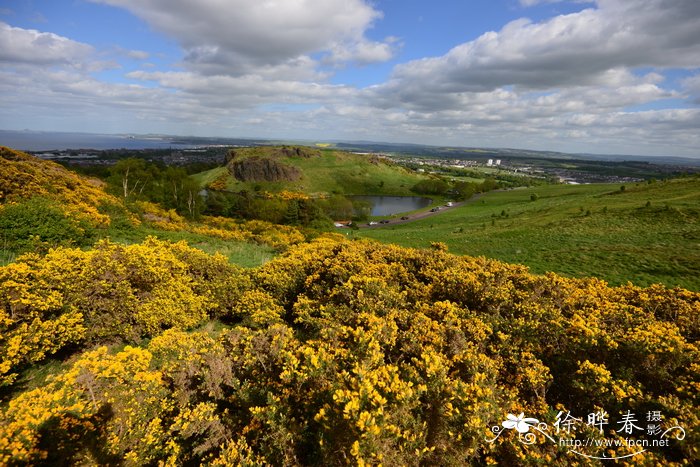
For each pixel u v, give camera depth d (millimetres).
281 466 3951
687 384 4648
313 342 5668
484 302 7559
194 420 4590
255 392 4945
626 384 4594
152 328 7875
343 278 9375
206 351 5773
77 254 7914
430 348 5195
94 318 7273
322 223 75438
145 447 4328
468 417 3734
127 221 21156
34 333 6008
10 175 17359
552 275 9539
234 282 10305
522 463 3676
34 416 3990
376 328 5559
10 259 10602
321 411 3678
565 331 5855
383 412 3535
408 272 10297
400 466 3371
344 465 3441
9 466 3432
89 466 3914
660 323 6180
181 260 10812
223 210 75500
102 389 4867
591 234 36188
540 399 4770
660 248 27297
